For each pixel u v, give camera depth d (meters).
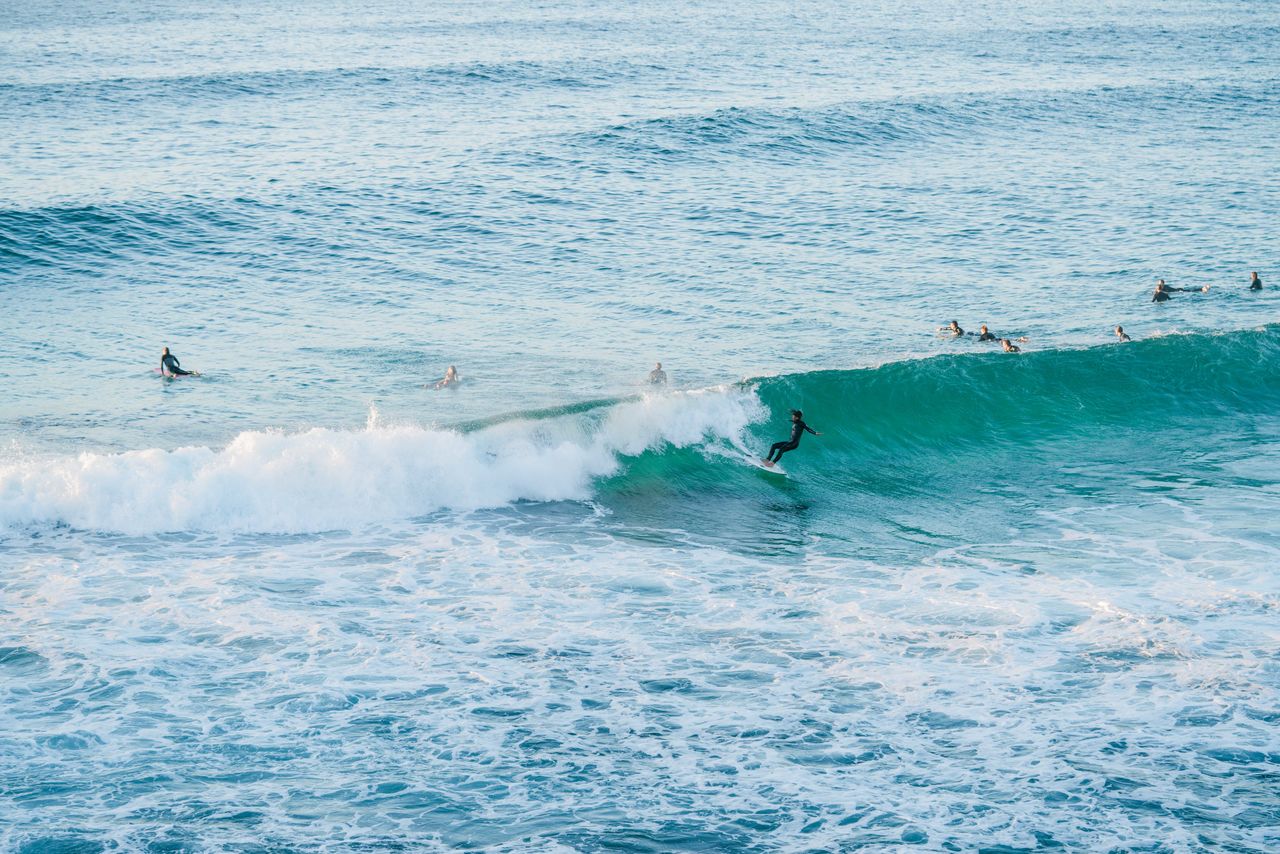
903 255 97.38
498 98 169.25
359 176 118.81
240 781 31.05
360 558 46.47
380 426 59.81
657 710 34.91
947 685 36.41
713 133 140.88
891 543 49.72
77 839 28.39
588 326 78.69
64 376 66.94
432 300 84.38
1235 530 50.34
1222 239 103.12
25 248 92.75
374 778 31.31
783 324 79.62
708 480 58.66
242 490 49.69
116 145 132.00
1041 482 58.78
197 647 38.28
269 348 73.19
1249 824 29.50
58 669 36.50
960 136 149.50
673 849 28.41
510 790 30.84
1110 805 30.22
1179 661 37.75
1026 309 83.88
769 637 39.81
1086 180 126.69
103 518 48.44
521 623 40.66
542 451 56.03
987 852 28.34
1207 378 71.69
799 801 30.42
